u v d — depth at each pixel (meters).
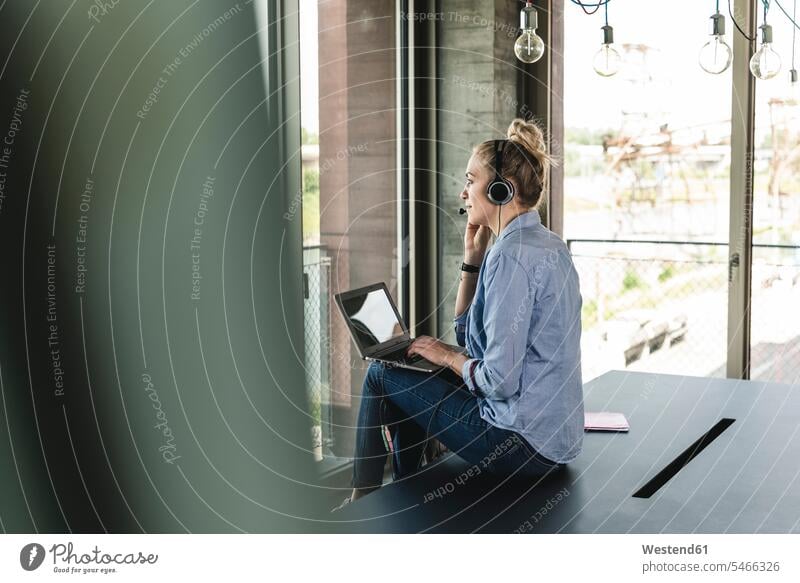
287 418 3.21
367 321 2.55
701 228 4.43
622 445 2.34
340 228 3.52
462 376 2.23
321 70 3.35
